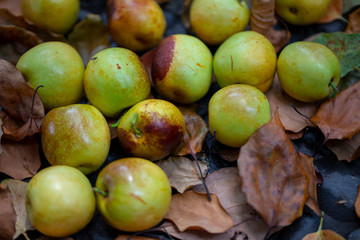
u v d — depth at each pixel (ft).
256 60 1.55
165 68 1.55
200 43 1.62
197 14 1.70
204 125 1.57
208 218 1.40
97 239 1.45
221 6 1.66
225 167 1.55
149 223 1.36
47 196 1.31
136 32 1.69
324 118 1.57
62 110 1.46
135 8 1.65
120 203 1.32
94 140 1.44
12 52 1.69
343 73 1.70
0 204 1.38
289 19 1.83
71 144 1.42
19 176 1.50
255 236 1.40
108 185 1.35
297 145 1.62
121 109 1.55
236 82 1.59
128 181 1.33
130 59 1.53
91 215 1.39
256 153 1.39
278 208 1.37
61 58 1.54
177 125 1.46
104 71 1.49
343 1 1.87
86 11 1.94
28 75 1.52
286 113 1.63
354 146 1.55
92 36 1.82
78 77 1.57
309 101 1.62
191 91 1.57
